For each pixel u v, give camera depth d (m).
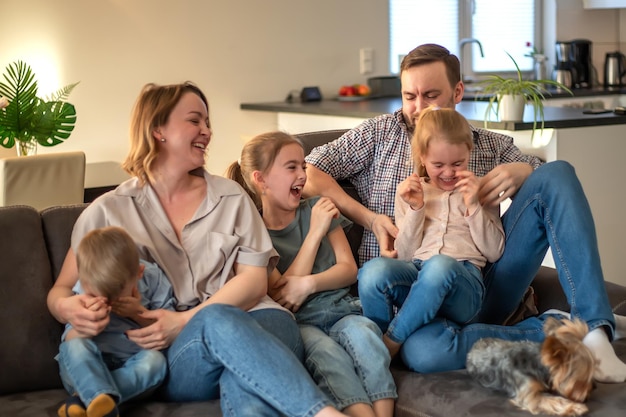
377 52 5.95
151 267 2.24
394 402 2.17
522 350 2.05
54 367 2.23
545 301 2.62
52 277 2.30
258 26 5.45
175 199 2.36
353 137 2.84
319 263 2.54
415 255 2.50
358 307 2.50
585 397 1.97
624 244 3.83
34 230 2.30
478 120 3.79
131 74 5.08
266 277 2.32
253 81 5.48
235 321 2.03
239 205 2.38
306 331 2.33
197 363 2.07
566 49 6.16
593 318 2.19
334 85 5.80
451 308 2.32
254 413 1.95
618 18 6.54
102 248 2.09
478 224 2.44
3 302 2.20
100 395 1.91
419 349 2.26
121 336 2.16
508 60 6.47
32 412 2.05
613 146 3.73
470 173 2.46
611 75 6.28
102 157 5.07
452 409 2.04
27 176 3.81
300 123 5.18
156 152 2.31
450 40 6.26
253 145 2.54
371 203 2.81
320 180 2.74
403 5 6.04
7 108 4.28
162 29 5.14
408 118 2.83
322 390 2.14
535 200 2.38
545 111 4.03
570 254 2.28
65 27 4.88
